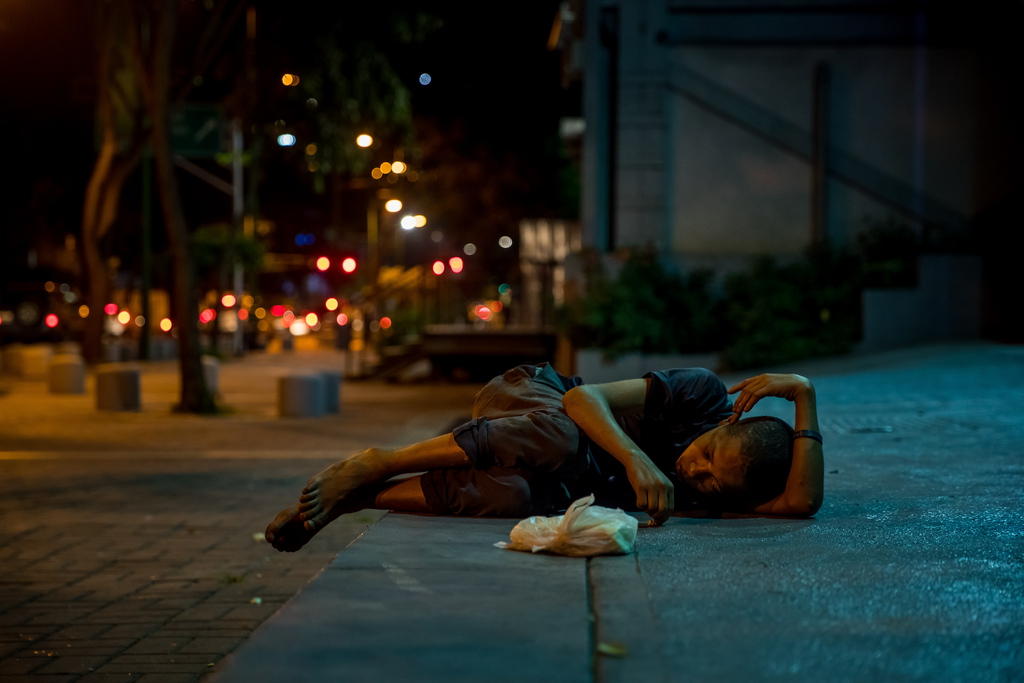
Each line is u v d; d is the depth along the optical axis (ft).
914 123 68.03
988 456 25.44
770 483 17.11
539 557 14.43
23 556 25.98
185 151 102.63
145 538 27.94
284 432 53.21
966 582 13.10
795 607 12.03
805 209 68.49
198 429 54.65
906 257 64.90
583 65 75.25
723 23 68.18
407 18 94.07
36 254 158.92
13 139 115.34
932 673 9.95
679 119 68.69
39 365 97.04
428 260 119.96
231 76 101.04
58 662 18.01
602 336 65.57
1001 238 65.92
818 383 47.16
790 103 68.33
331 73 93.71
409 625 11.24
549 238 112.06
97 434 52.03
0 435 51.39
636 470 16.38
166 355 131.75
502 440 16.79
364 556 14.33
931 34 67.77
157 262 151.74
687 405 18.11
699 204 68.80
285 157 126.72
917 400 39.60
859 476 22.35
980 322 62.23
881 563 14.10
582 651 10.50
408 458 17.04
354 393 80.94
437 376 94.17
